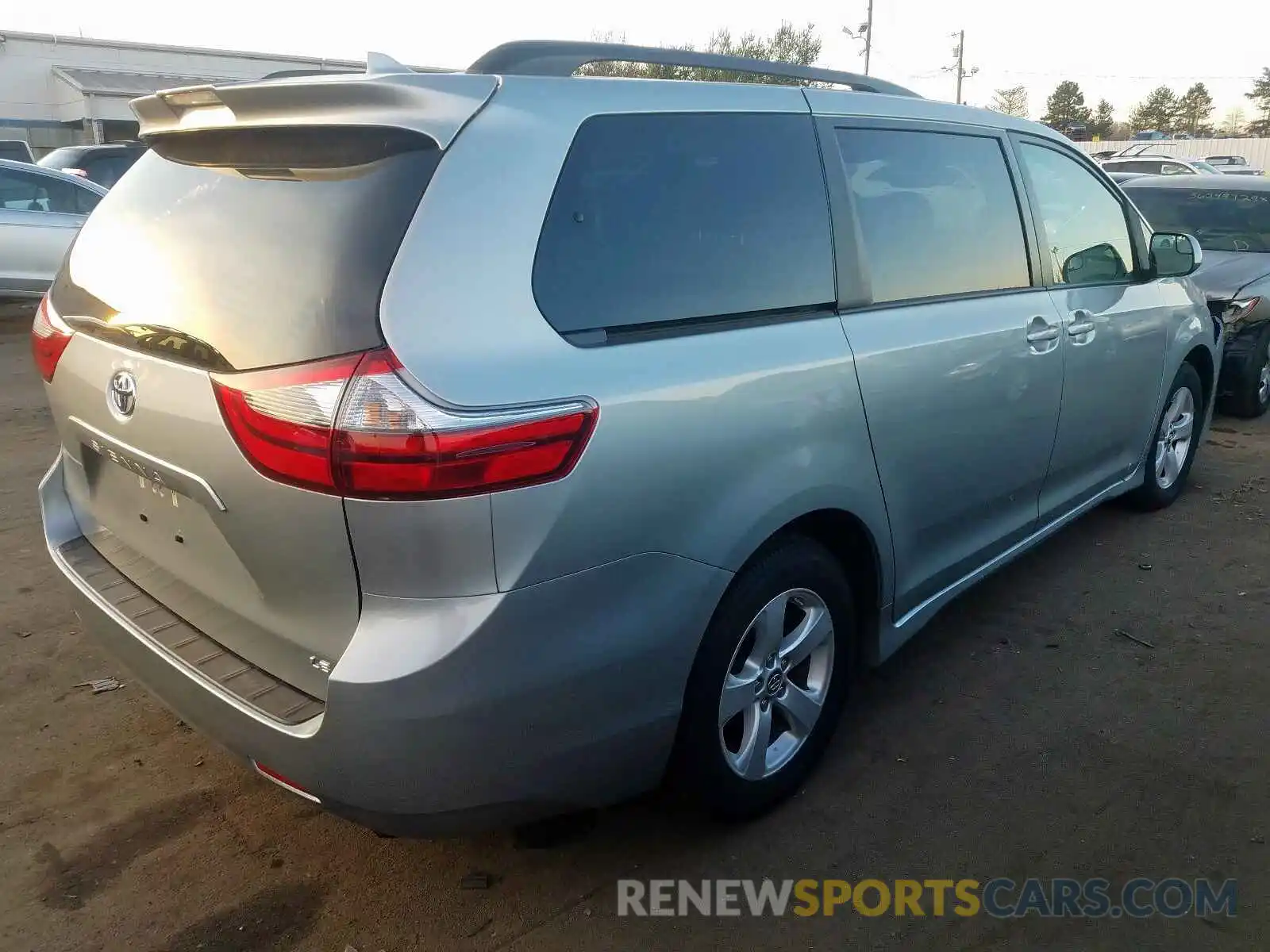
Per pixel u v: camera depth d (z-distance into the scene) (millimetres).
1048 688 3441
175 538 2359
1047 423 3686
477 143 2045
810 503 2543
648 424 2137
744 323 2479
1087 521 5035
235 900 2463
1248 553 4594
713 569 2297
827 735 2904
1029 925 2391
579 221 2178
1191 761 3021
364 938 2348
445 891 2502
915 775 2961
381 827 2061
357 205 1985
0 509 5062
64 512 2914
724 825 2713
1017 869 2576
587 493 2025
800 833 2715
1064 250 3896
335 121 2074
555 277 2102
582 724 2129
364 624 1951
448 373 1880
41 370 2770
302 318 1936
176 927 2375
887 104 3127
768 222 2605
